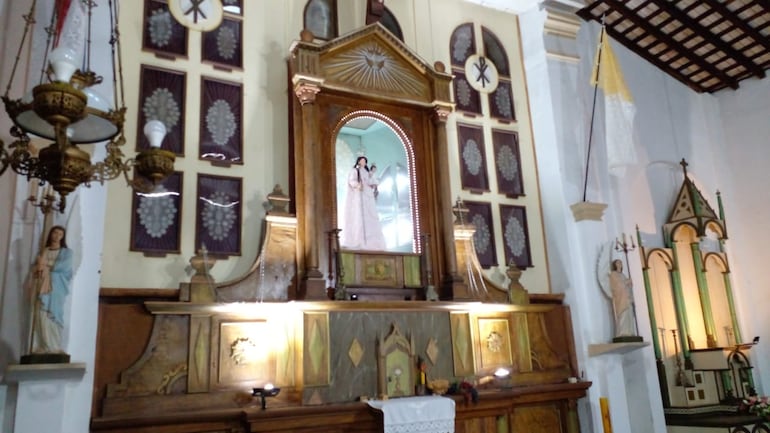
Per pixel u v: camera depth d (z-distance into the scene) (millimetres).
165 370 6418
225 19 8000
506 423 7988
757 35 11398
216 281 7098
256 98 7934
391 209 8828
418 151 8578
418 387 7449
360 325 7301
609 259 9273
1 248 5484
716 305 11773
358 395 7062
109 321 6289
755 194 12148
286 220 7438
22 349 5375
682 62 12383
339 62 8047
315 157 7590
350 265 7711
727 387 10750
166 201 7059
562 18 10273
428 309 7809
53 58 3486
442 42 9758
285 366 6969
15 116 3740
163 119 7258
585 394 8812
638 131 11688
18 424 5215
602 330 8961
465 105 9711
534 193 9906
